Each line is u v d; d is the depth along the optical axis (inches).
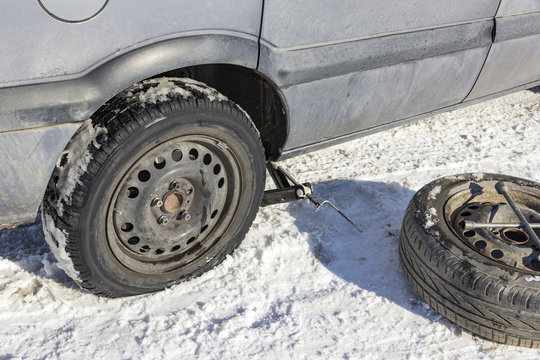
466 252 100.2
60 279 106.9
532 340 96.4
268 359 94.3
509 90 160.6
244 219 111.7
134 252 100.2
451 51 130.5
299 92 108.1
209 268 111.5
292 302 107.3
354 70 113.7
